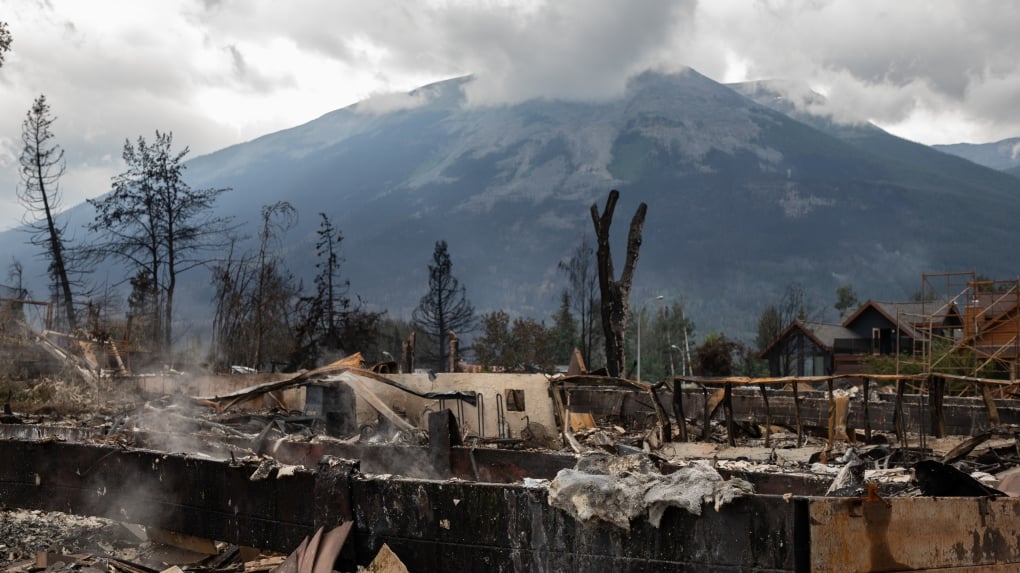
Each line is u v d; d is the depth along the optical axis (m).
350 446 12.48
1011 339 35.62
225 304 41.19
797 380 15.88
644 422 20.78
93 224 44.09
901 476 9.98
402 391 17.16
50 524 11.02
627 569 6.70
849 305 114.62
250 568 8.63
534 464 11.38
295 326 41.28
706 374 66.50
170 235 43.62
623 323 33.41
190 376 23.31
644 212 33.97
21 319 28.72
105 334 28.97
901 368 37.53
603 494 6.73
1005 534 6.95
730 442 16.08
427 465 11.97
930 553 6.61
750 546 6.38
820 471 10.33
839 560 6.25
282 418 15.91
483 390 17.05
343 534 7.66
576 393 21.42
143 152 44.16
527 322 53.22
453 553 7.35
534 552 7.04
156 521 9.38
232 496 8.77
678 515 6.59
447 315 56.00
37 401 21.20
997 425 15.73
